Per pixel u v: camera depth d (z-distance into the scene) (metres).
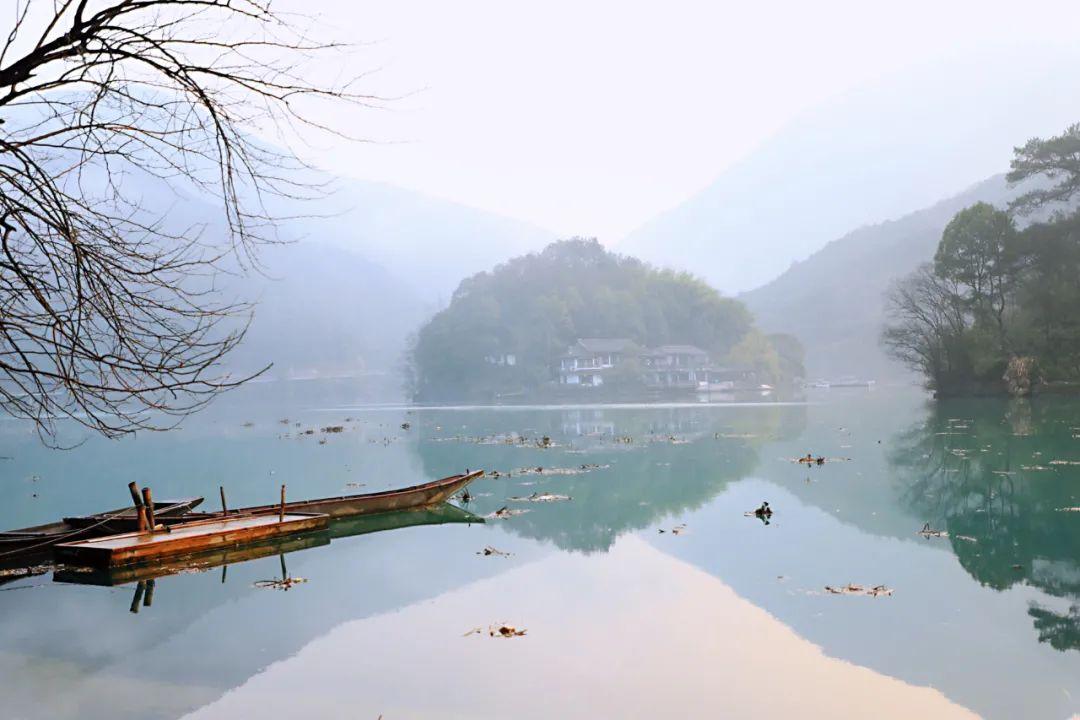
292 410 80.31
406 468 28.52
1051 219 63.50
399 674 8.66
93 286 5.02
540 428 47.34
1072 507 17.03
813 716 7.44
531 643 9.54
